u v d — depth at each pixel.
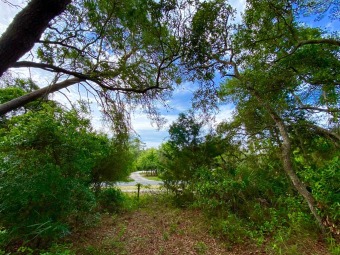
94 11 3.38
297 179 5.29
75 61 3.77
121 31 3.64
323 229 4.23
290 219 4.80
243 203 6.23
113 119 4.72
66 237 4.75
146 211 7.54
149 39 3.76
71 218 4.91
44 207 3.81
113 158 7.43
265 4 5.14
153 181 21.69
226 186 6.36
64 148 3.95
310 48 5.70
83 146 4.43
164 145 9.00
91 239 4.86
